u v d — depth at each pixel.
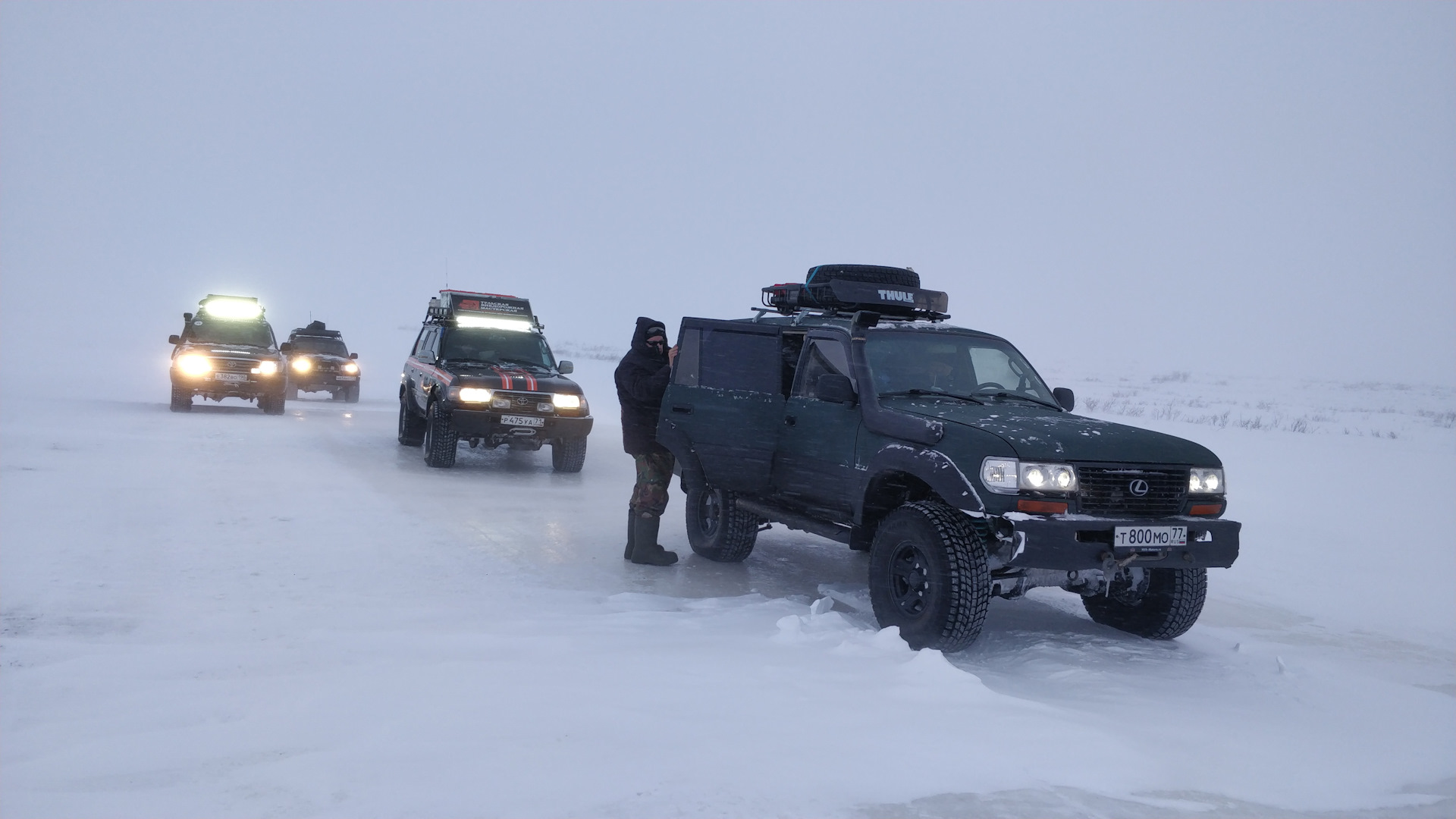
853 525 6.13
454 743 3.40
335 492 9.83
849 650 4.99
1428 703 4.81
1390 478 14.79
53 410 16.30
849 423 6.19
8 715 3.62
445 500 9.85
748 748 3.50
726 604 6.16
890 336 6.51
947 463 5.30
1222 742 4.03
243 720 3.60
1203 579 5.76
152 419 15.97
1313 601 7.43
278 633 4.91
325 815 2.83
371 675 4.18
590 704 3.88
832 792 3.18
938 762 3.48
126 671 4.18
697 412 6.95
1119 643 5.82
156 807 2.86
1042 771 3.48
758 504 7.25
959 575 5.13
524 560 7.25
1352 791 3.60
